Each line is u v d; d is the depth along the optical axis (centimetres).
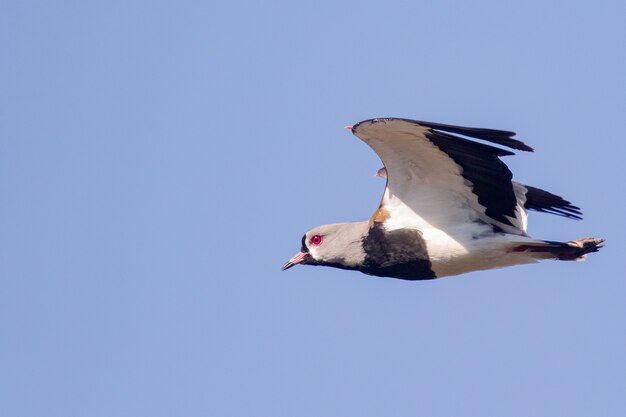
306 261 1872
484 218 1764
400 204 1786
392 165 1745
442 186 1752
